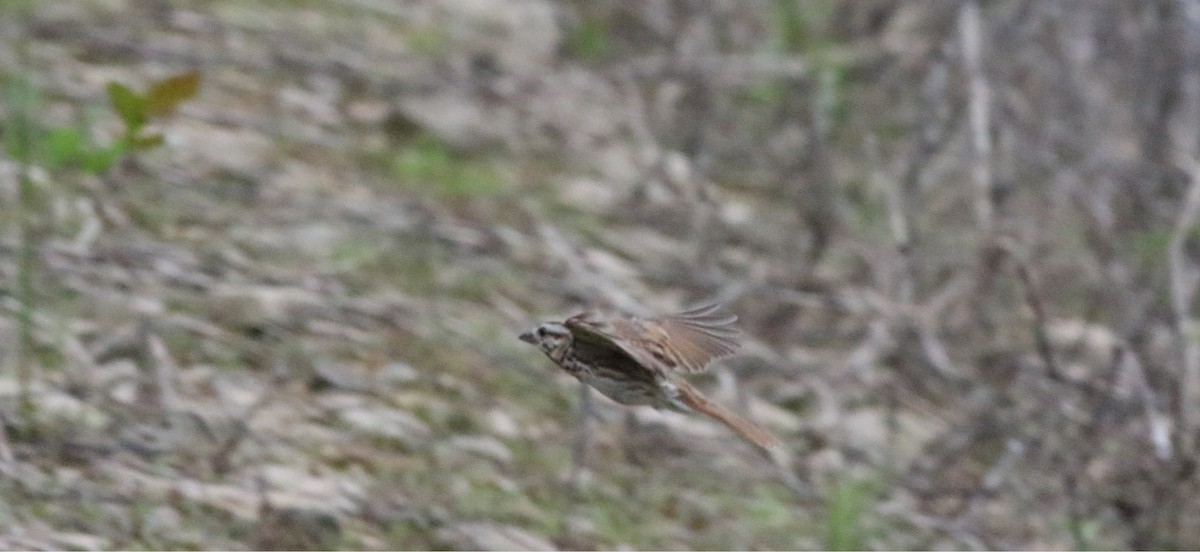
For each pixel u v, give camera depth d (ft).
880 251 44.55
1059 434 38.06
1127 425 38.14
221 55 48.62
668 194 47.75
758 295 42.55
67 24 47.75
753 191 49.16
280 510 30.04
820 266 45.01
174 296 36.14
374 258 40.04
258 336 35.55
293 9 54.29
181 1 52.49
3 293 34.42
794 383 39.01
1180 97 47.29
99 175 39.83
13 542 27.35
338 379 34.63
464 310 38.73
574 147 49.03
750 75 53.01
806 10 54.29
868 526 33.91
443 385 35.60
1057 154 48.08
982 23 48.88
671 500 33.63
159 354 33.27
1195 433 37.50
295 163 44.06
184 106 44.93
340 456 32.37
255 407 33.12
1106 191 45.55
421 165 45.83
